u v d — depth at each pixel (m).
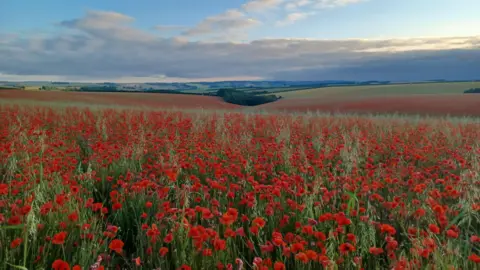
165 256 3.06
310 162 6.44
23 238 3.07
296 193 4.24
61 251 3.13
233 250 3.18
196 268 2.85
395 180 4.98
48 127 11.93
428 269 2.62
